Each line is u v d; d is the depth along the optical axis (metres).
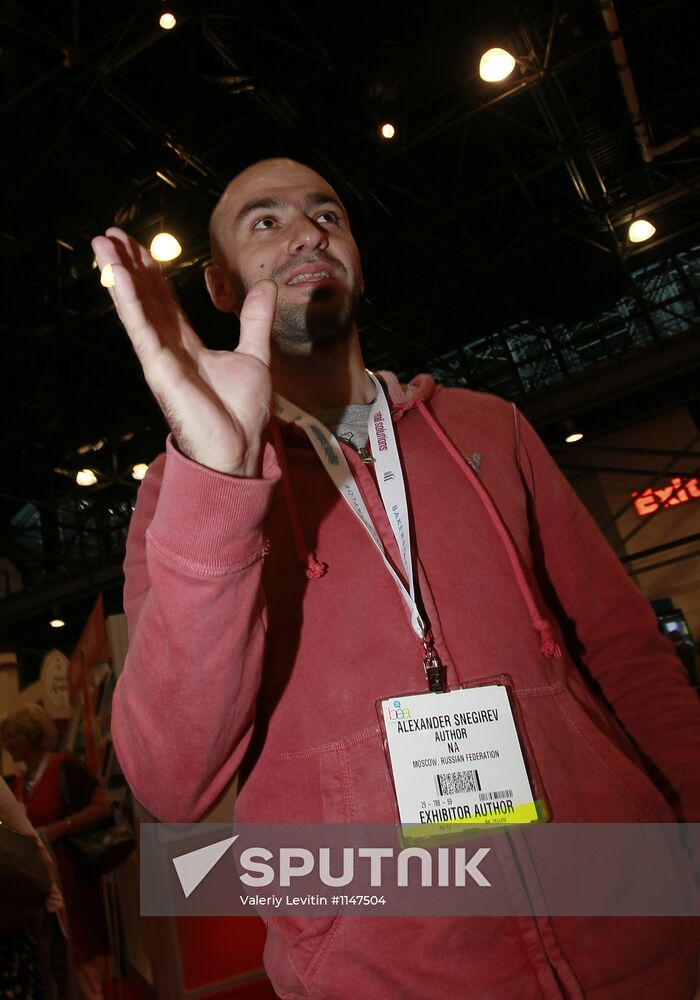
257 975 2.79
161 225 6.90
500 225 8.57
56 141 5.46
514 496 0.98
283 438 0.94
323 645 0.80
